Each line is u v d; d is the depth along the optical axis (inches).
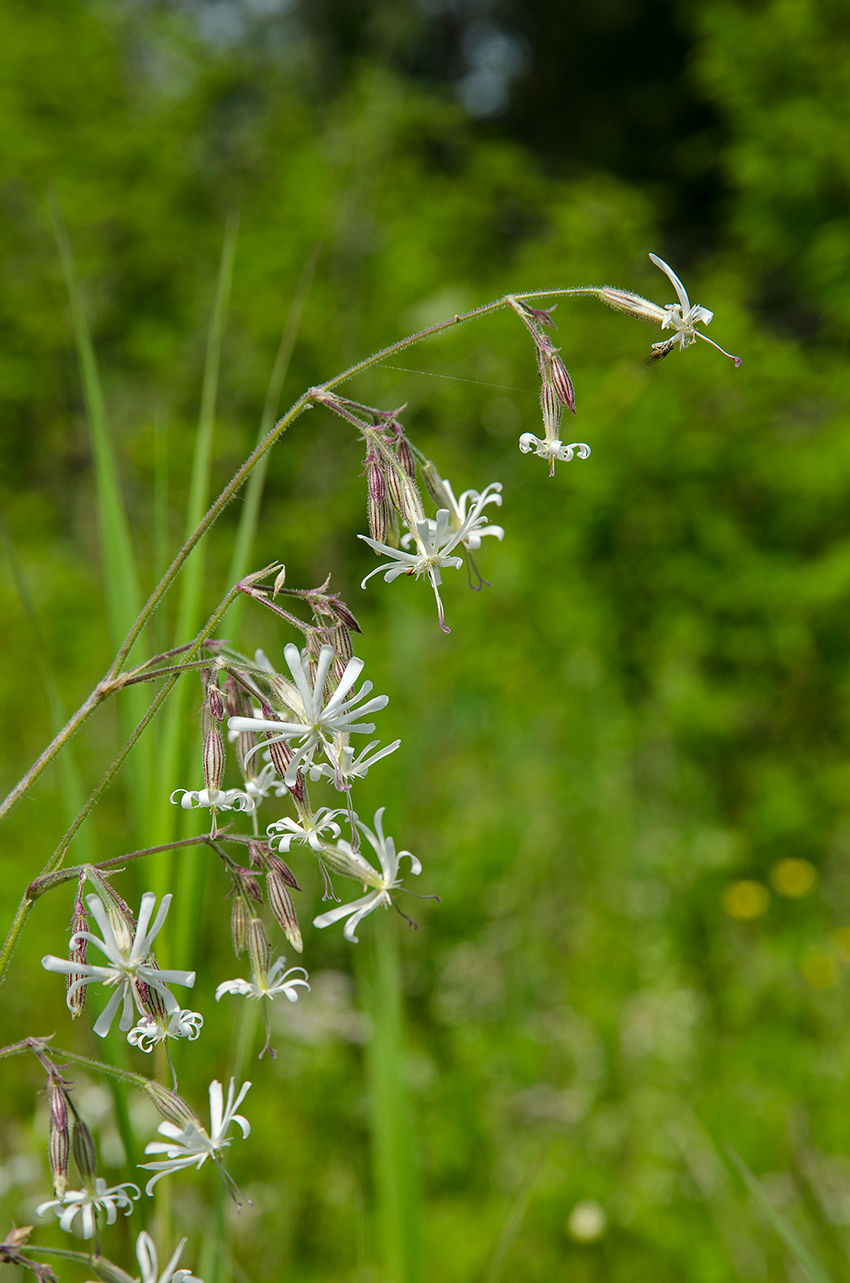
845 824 244.5
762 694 258.5
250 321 325.1
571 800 224.1
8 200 349.7
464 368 311.3
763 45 322.3
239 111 403.9
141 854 66.1
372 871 67.9
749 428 259.9
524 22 734.5
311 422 328.5
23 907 63.6
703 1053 187.5
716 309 268.7
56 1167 62.1
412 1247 94.6
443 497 71.6
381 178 345.1
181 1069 91.9
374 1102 99.4
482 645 255.0
